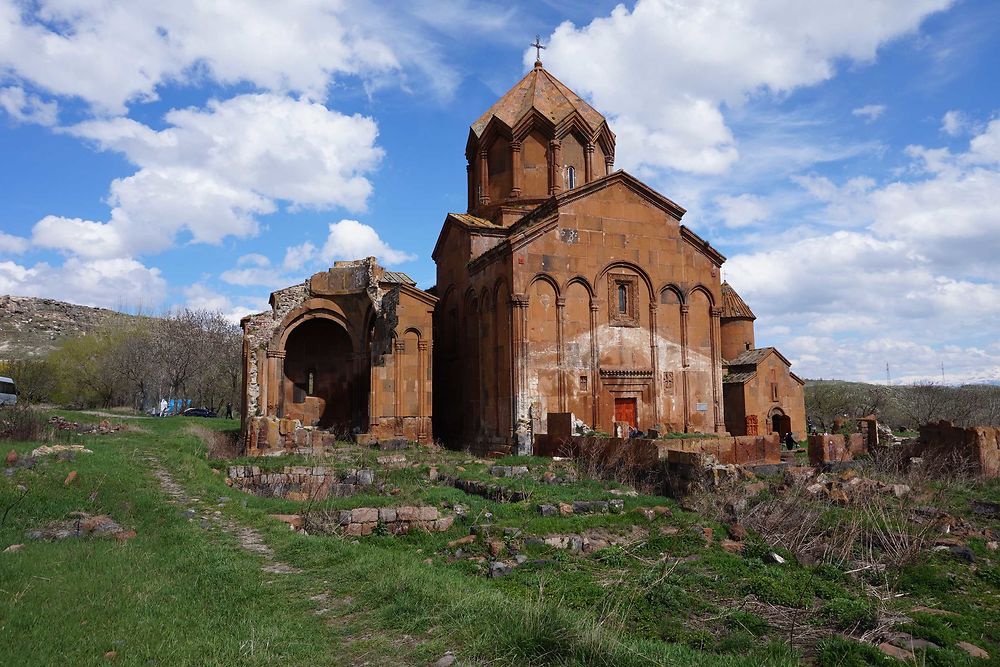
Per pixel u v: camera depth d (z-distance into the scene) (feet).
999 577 31.19
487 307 84.58
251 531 36.32
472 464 64.69
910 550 32.96
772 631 24.81
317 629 21.47
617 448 57.52
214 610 22.81
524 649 18.66
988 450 53.47
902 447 60.64
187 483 47.50
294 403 101.71
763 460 58.18
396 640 20.42
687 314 85.87
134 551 29.89
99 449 57.21
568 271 79.77
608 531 39.17
